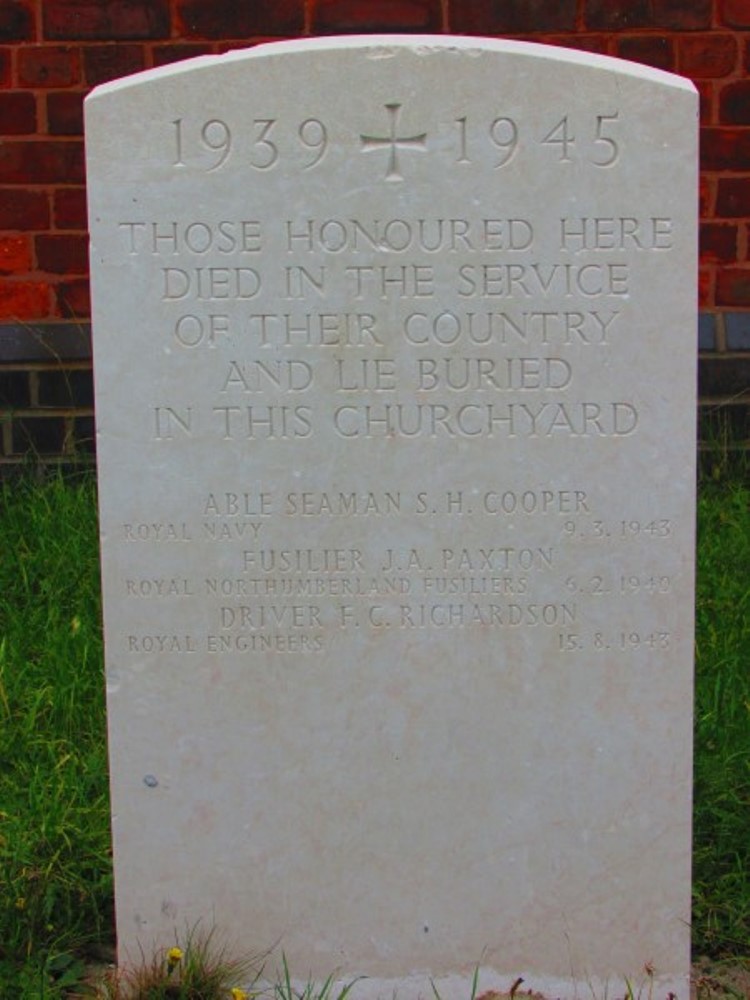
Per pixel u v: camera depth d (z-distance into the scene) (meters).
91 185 1.95
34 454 3.32
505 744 2.04
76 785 2.39
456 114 1.94
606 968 2.08
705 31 3.29
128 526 2.01
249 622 2.03
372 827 2.06
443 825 2.06
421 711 2.04
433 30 3.26
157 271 1.97
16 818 2.31
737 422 3.36
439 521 2.01
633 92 1.94
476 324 1.98
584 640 2.02
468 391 1.99
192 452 2.00
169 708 2.04
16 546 3.01
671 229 1.96
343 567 2.02
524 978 2.09
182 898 2.07
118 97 1.94
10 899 2.17
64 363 3.32
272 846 2.06
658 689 2.03
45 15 3.23
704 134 3.32
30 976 2.06
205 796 2.05
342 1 3.25
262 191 1.96
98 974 2.13
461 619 2.02
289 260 1.97
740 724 2.52
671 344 1.97
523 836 2.06
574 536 2.01
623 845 2.05
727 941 2.18
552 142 1.95
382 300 1.97
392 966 2.09
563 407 1.99
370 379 1.99
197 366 1.98
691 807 2.07
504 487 2.00
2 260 3.30
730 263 3.35
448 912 2.07
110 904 2.24
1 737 2.50
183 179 1.95
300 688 2.04
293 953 2.08
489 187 1.95
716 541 3.04
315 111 1.94
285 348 1.98
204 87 1.94
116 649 2.03
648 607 2.02
